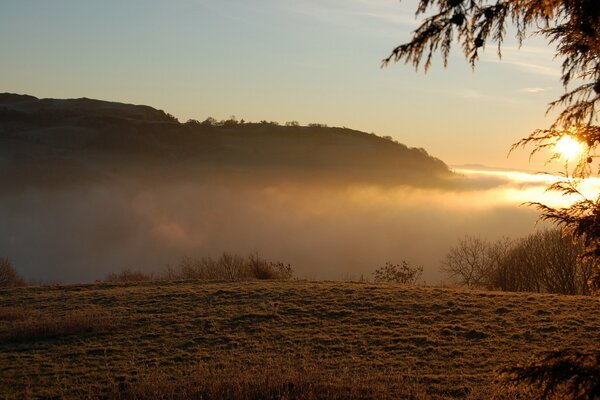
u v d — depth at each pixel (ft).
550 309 80.23
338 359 62.03
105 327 76.89
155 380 54.80
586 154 23.30
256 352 65.77
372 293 93.56
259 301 90.17
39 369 61.21
